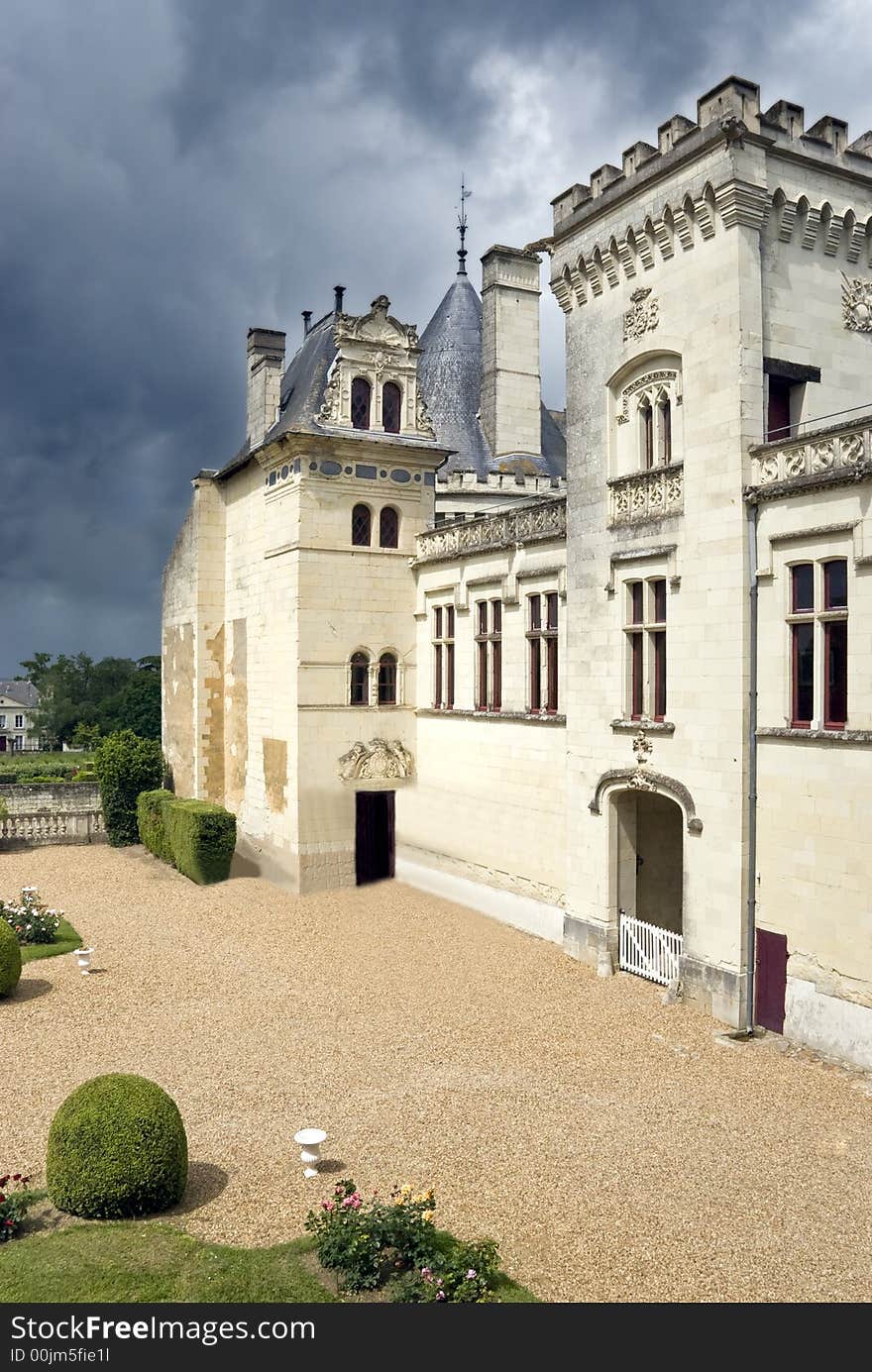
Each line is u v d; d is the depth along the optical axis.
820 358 18.06
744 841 16.55
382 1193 10.96
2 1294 8.80
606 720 19.73
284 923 23.84
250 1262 9.36
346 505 27.06
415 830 27.69
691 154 17.27
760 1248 9.99
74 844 35.22
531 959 20.70
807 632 15.86
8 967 18.03
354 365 26.94
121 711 87.12
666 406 18.73
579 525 20.53
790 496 15.87
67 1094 13.84
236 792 31.80
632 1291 9.12
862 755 14.68
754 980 16.56
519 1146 12.34
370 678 27.50
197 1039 16.19
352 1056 15.51
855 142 19.72
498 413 32.88
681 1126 13.01
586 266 19.97
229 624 32.62
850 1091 14.13
